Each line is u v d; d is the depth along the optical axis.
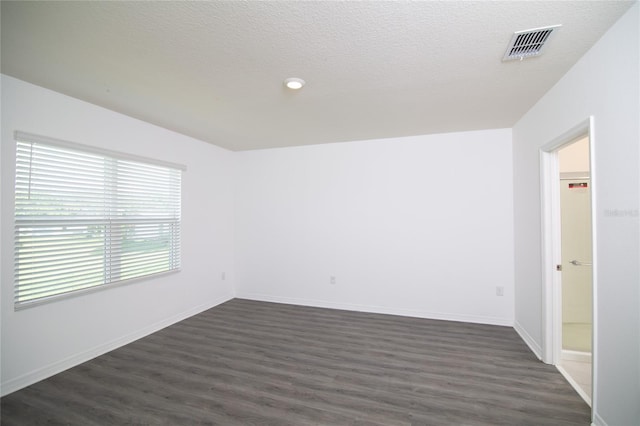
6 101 2.21
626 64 1.53
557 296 2.59
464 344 3.05
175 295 3.73
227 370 2.56
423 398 2.16
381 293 4.06
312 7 1.46
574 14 1.53
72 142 2.60
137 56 1.94
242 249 4.82
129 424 1.90
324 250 4.35
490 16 1.53
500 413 1.99
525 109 2.89
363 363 2.68
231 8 1.48
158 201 3.51
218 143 4.31
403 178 3.96
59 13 1.51
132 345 3.06
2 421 1.93
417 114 3.03
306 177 4.45
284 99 2.63
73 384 2.35
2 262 2.21
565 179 3.48
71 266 2.64
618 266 1.61
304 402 2.12
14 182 2.27
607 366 1.71
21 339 2.30
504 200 3.55
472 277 3.67
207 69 2.11
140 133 3.24
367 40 1.75
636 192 1.48
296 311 4.15
